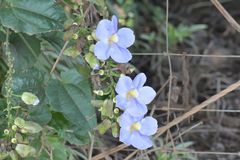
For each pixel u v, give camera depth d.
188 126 1.81
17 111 1.14
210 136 1.85
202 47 2.26
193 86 1.99
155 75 2.10
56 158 1.22
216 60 2.17
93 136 1.31
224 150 1.83
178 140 1.78
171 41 2.17
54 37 1.25
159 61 2.11
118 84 1.11
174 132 1.67
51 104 1.13
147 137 1.14
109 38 1.10
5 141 1.11
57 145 1.23
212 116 1.88
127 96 1.12
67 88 1.16
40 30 1.13
